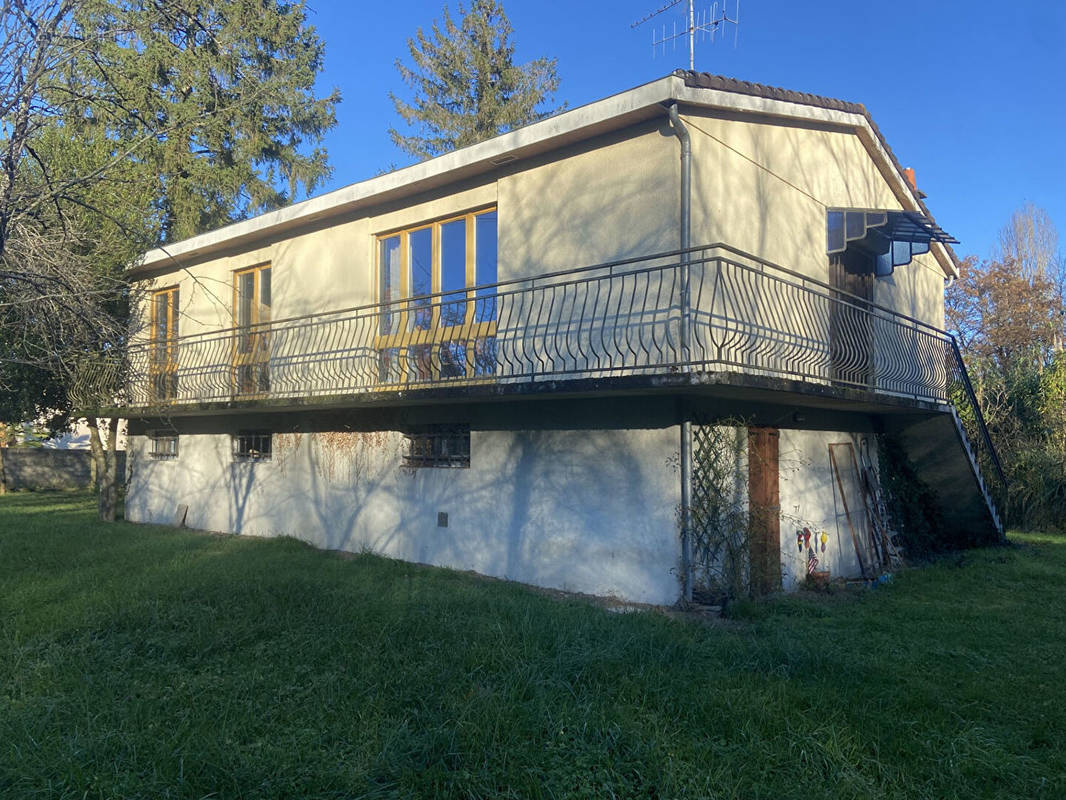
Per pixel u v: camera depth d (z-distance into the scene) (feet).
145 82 41.91
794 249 32.73
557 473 30.09
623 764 13.05
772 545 30.14
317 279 40.40
